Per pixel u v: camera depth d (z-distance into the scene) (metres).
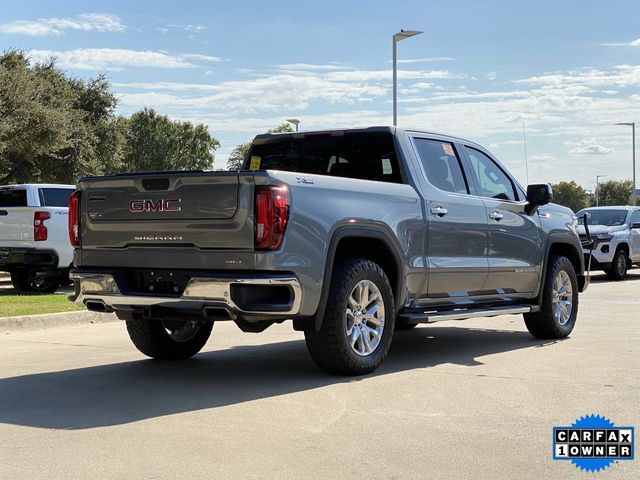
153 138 73.44
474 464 4.24
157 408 5.48
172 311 6.13
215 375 6.68
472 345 8.46
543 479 4.02
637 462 4.30
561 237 8.99
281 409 5.43
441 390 6.03
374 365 6.62
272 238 5.76
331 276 6.29
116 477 4.02
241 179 5.80
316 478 4.00
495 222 8.00
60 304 11.48
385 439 4.69
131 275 6.41
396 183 7.15
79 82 33.38
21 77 25.28
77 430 4.91
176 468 4.15
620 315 11.32
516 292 8.38
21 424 5.06
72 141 29.17
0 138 24.44
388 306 6.73
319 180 6.22
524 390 6.02
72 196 6.70
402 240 6.89
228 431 4.87
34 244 14.13
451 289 7.57
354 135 7.55
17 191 14.55
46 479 3.99
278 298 5.89
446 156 7.81
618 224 20.30
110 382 6.39
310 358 7.57
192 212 5.99
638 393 5.91
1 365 7.20
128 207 6.30
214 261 5.92
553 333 8.83
